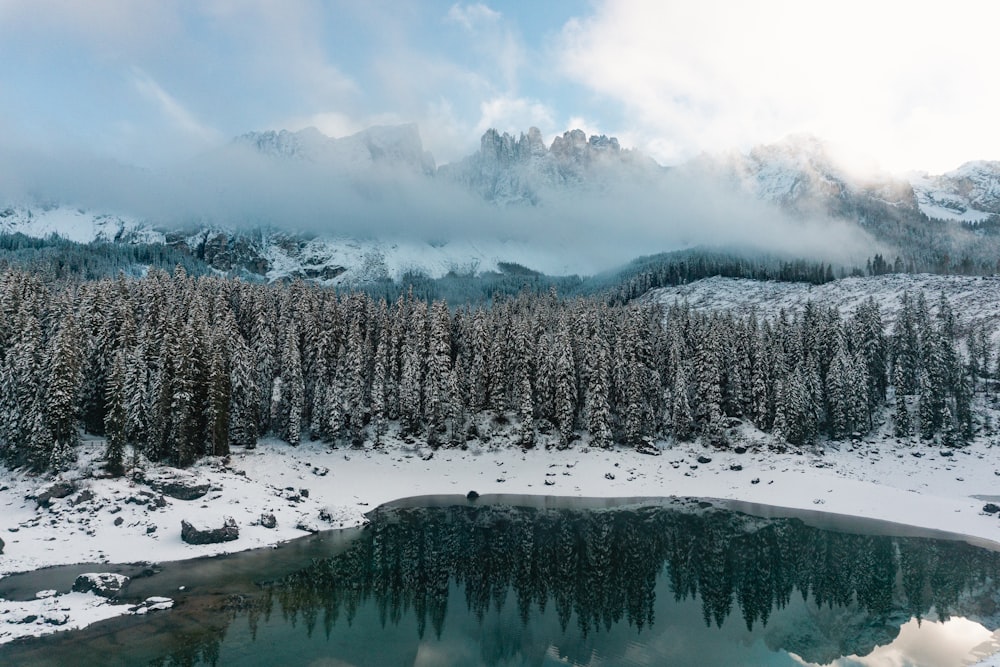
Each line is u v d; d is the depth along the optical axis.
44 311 91.50
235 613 43.78
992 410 106.50
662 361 119.56
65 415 68.12
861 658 39.19
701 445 103.00
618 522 75.12
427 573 56.25
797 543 66.69
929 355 103.88
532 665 37.88
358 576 53.84
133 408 74.50
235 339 94.00
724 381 111.00
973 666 35.97
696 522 75.06
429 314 118.81
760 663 38.66
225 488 70.94
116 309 90.69
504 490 90.69
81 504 60.62
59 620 40.28
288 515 69.50
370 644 40.00
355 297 127.44
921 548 64.50
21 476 66.56
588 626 45.09
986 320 136.75
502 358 111.19
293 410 96.75
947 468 90.94
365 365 112.50
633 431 102.31
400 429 105.38
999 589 52.53
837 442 102.69
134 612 42.72
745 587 54.00
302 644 39.19
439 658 38.50
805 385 102.94
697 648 40.84
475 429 106.81
